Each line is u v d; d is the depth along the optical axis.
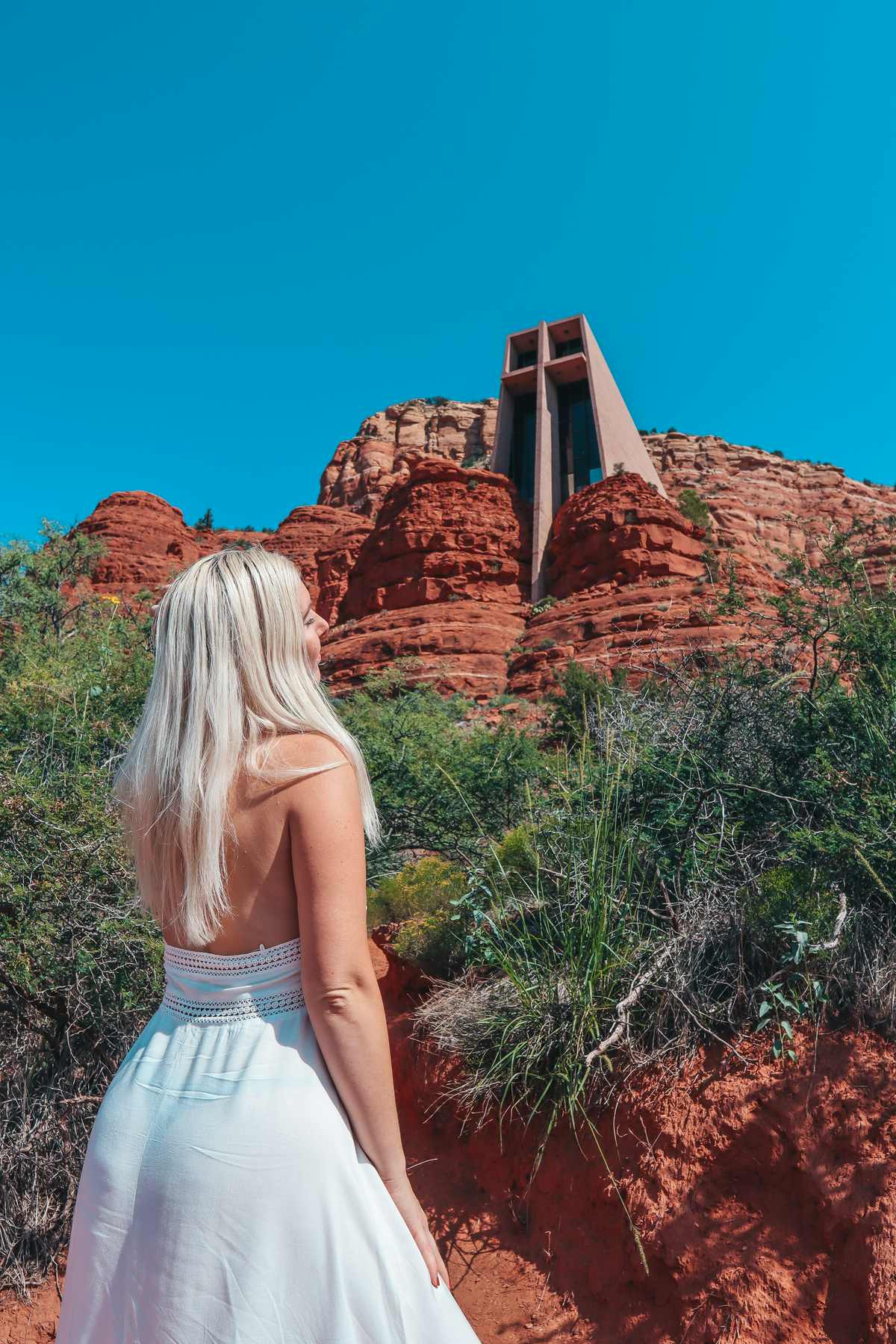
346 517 71.69
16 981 3.40
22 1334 2.99
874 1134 2.38
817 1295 2.22
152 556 58.09
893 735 3.32
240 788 1.49
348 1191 1.39
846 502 75.94
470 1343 1.44
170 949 1.57
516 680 27.67
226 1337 1.29
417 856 6.70
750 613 4.09
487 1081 3.24
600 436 49.69
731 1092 2.71
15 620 8.76
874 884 2.92
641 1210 2.63
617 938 3.29
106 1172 1.44
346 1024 1.39
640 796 3.69
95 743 4.36
